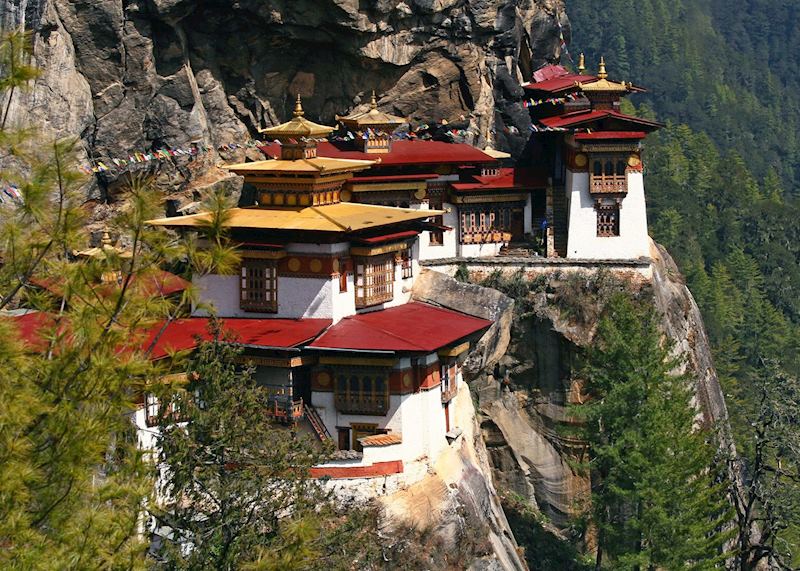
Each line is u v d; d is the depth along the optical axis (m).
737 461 96.31
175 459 51.19
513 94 100.44
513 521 86.50
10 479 37.44
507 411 89.12
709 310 161.00
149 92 86.50
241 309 71.00
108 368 40.06
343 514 63.91
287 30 90.19
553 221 94.25
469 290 78.56
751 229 186.75
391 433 67.81
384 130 90.88
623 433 80.88
